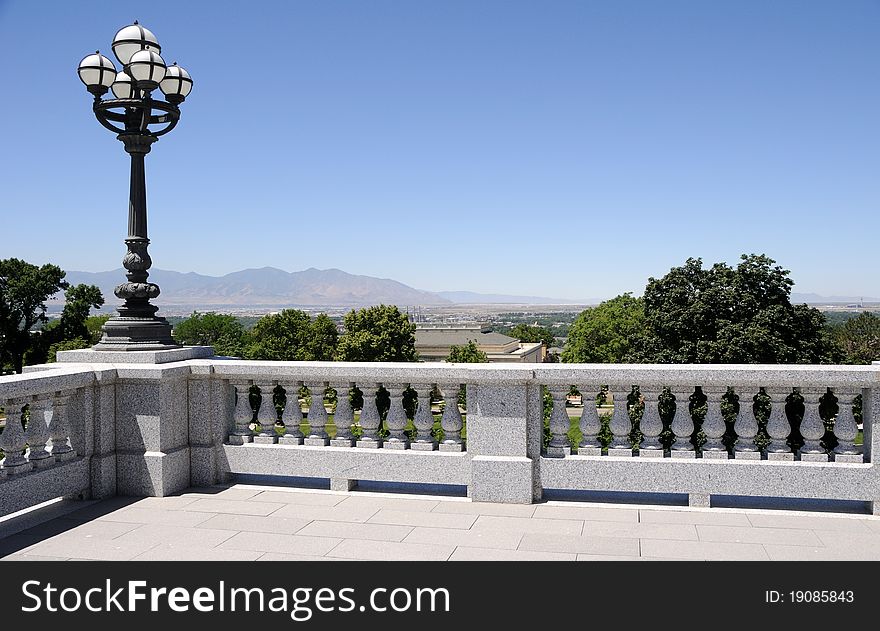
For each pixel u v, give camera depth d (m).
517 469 6.65
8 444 6.14
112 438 7.18
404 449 7.13
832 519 6.08
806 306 32.03
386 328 63.84
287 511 6.55
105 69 7.36
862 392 6.23
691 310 32.06
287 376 7.25
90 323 82.88
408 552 5.42
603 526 5.98
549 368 6.55
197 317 105.69
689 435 6.54
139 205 7.63
